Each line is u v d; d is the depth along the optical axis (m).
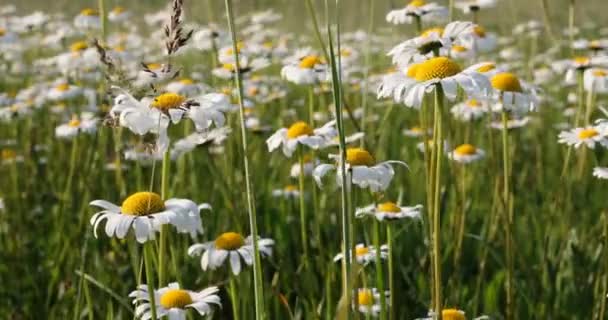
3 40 1.49
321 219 1.00
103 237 0.97
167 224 0.76
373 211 0.80
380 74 1.51
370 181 0.79
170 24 0.69
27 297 0.95
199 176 1.22
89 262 0.95
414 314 0.88
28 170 1.29
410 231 0.98
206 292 0.78
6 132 1.56
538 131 1.43
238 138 1.01
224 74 1.04
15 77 1.86
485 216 1.02
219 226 1.00
